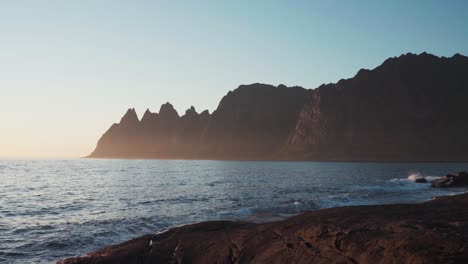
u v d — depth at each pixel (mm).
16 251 16531
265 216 23656
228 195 38000
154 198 36000
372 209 16359
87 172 92375
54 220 24156
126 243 14805
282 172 92062
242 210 25984
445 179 47469
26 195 39906
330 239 11227
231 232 14633
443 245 9117
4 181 60531
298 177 71000
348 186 48594
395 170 104062
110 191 44031
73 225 22109
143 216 24812
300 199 33344
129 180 63844
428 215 13414
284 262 11195
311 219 14570
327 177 70812
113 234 19578
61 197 37875
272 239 12836
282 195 37500
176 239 14609
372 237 10539
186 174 83750
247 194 38938
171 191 43406
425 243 9375
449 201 19203
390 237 10211
